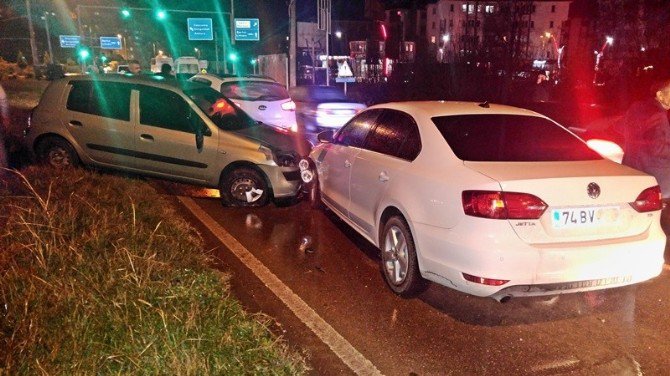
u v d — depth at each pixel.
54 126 7.28
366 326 3.78
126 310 3.09
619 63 27.25
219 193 7.50
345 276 4.66
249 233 5.77
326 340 3.58
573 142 4.30
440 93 25.39
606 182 3.59
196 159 6.76
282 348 3.34
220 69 55.81
